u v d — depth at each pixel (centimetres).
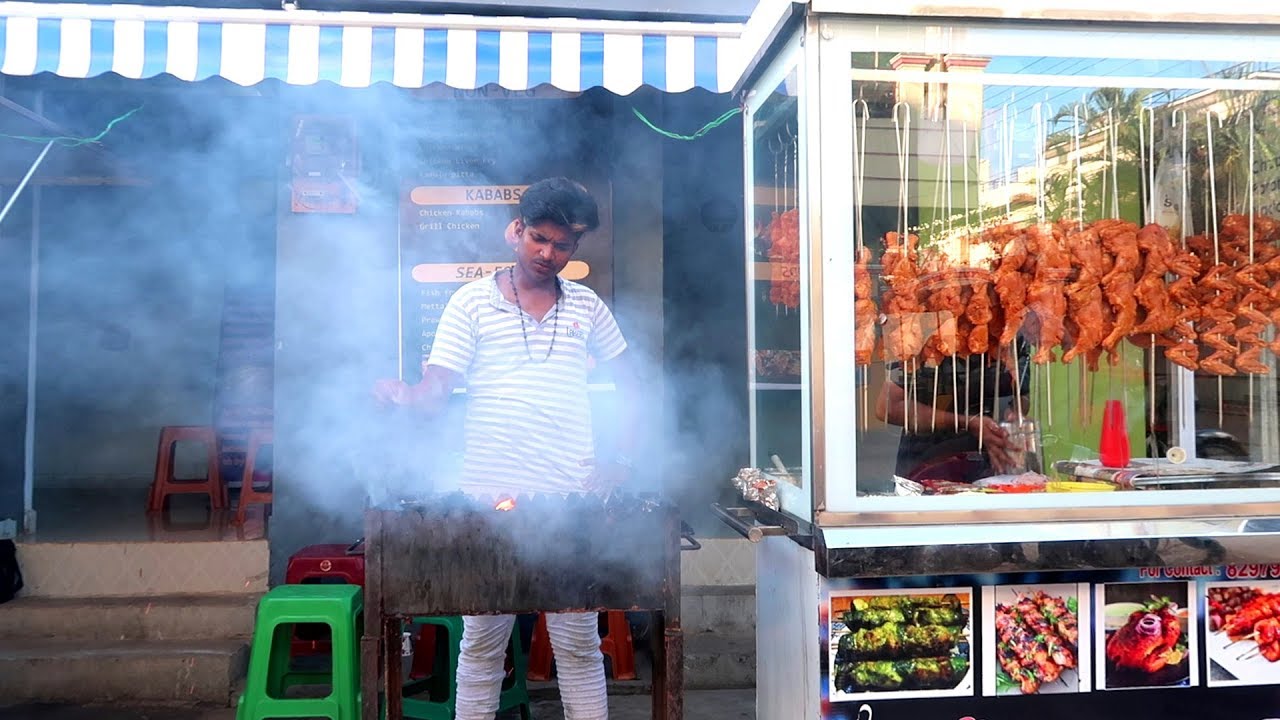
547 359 295
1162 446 291
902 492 251
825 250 245
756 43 288
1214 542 246
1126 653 256
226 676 427
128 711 418
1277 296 283
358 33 357
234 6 444
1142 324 279
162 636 456
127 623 455
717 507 323
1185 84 262
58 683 425
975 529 244
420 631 428
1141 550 243
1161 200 291
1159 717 257
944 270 266
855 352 248
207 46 352
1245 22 250
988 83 255
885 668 250
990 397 275
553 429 294
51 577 478
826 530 242
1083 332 274
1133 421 290
